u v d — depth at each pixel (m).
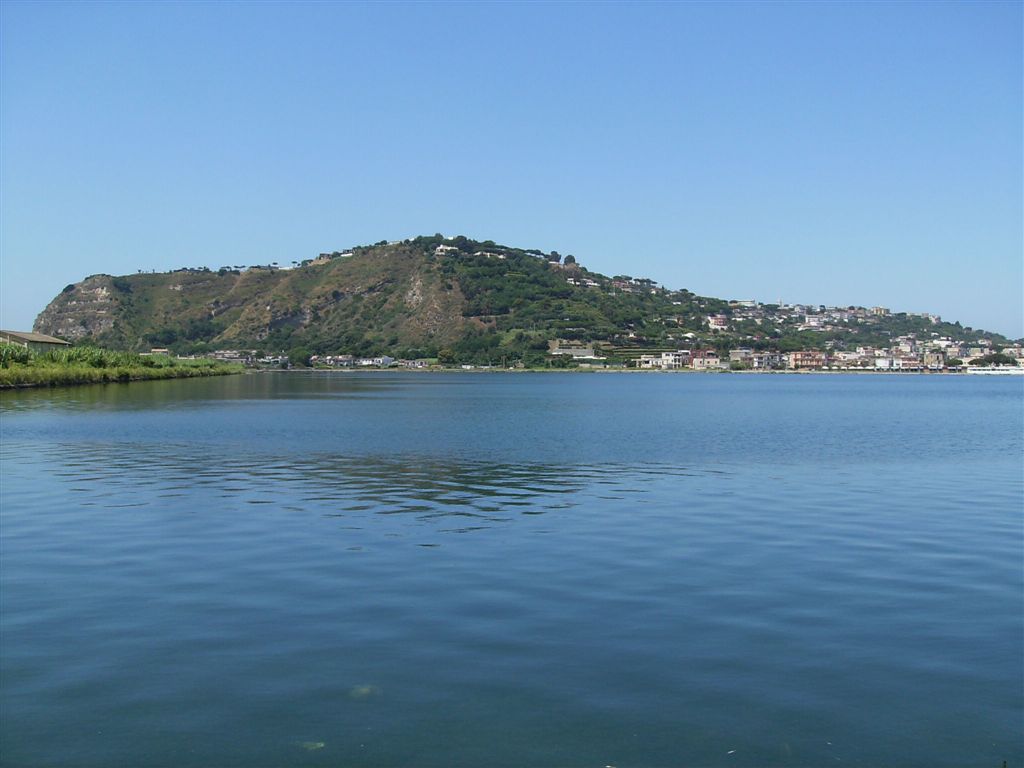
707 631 19.58
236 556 26.50
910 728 14.95
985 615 20.94
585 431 75.62
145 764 13.63
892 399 156.12
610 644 18.69
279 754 13.93
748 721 15.14
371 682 16.56
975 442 66.81
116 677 16.75
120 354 198.12
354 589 22.78
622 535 30.16
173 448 57.53
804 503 37.34
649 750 14.14
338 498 37.84
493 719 15.11
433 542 28.77
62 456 52.53
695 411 109.19
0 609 20.88
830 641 19.00
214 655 17.88
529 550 27.62
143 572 24.44
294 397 135.75
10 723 14.89
